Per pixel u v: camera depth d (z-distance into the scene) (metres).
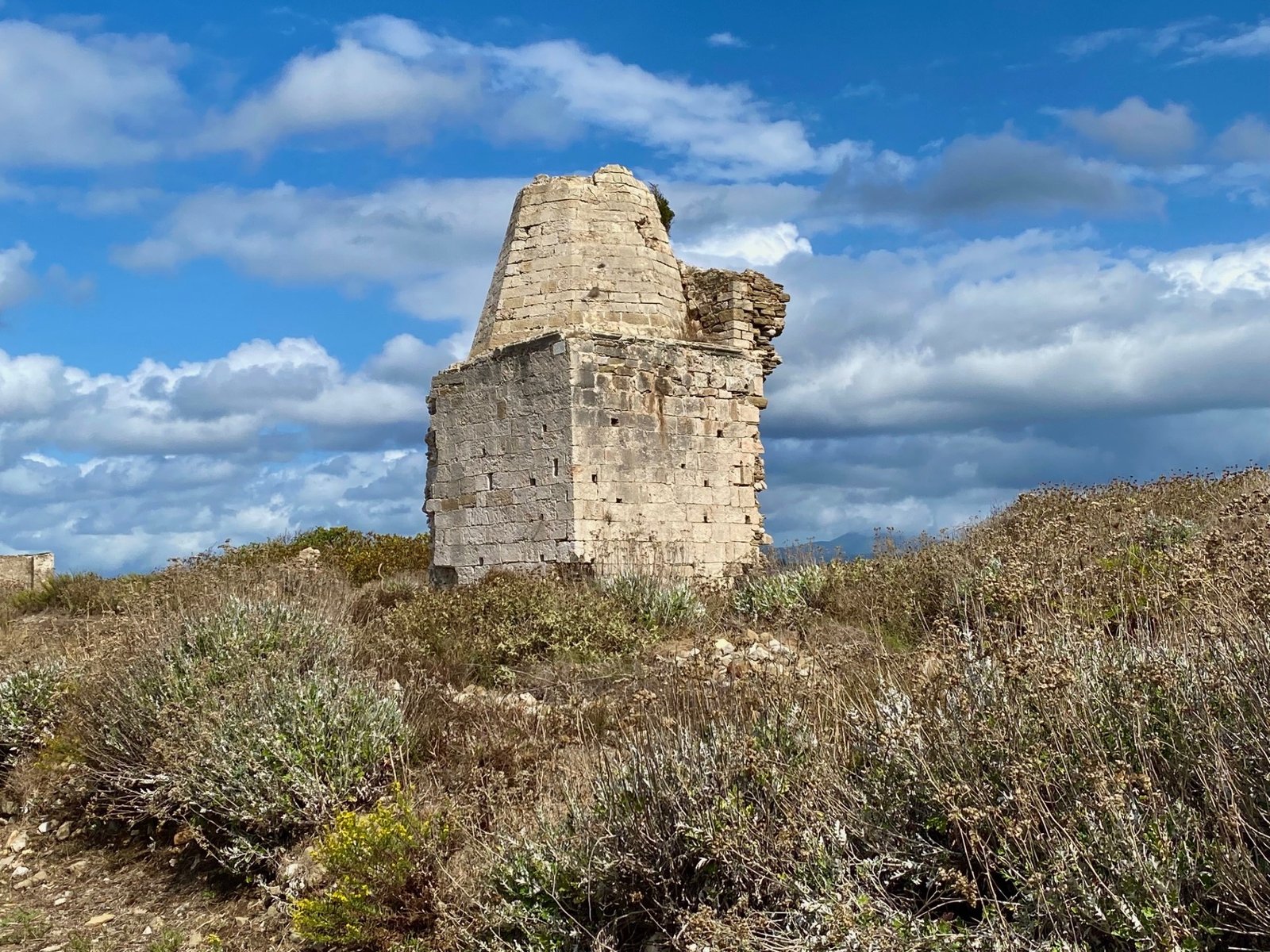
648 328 22.98
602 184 23.66
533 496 21.34
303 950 8.27
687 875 7.33
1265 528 11.33
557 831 7.96
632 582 18.33
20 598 25.70
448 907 7.71
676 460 22.06
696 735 8.20
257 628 13.35
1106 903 5.32
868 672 9.65
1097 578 11.76
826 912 5.80
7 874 10.62
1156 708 6.57
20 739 13.39
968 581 13.41
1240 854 5.20
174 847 10.39
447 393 23.67
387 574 30.27
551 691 13.35
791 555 18.86
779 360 25.00
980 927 5.56
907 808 6.71
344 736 10.47
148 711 11.58
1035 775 6.05
